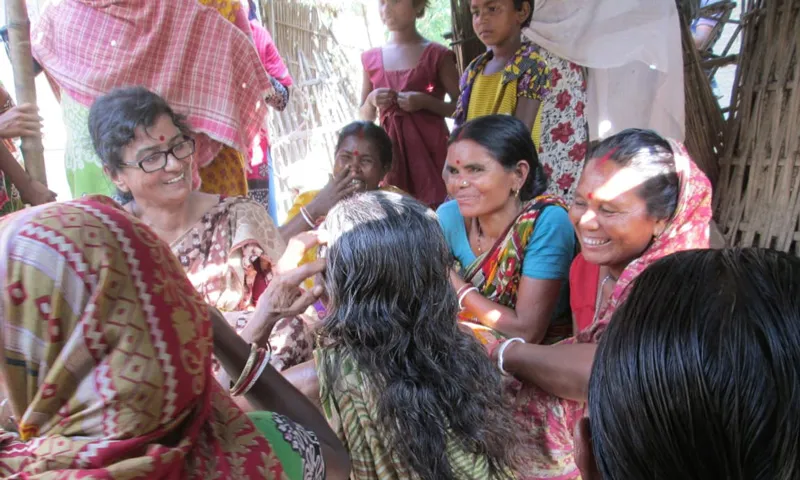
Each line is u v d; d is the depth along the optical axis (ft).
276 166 20.47
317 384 4.62
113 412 2.50
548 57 11.10
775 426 1.63
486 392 4.65
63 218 2.53
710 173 13.56
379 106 12.54
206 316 2.90
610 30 11.16
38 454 2.47
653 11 11.18
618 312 2.03
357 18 24.30
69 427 2.53
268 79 9.07
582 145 10.84
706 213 5.19
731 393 1.66
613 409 1.93
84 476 2.40
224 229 6.77
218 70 8.46
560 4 11.28
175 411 2.65
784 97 12.41
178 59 8.28
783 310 1.70
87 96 8.21
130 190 6.51
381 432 4.33
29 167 7.06
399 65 13.08
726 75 22.34
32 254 2.44
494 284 7.07
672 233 5.15
